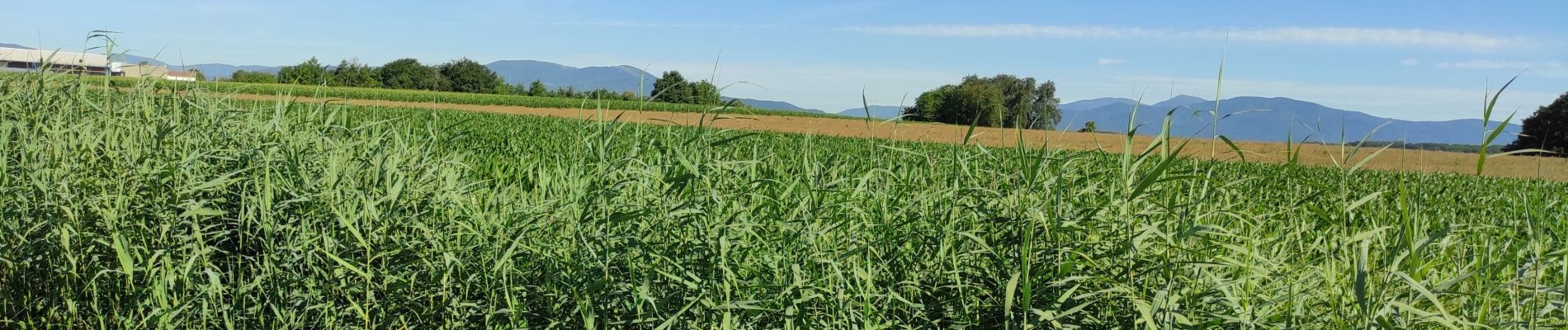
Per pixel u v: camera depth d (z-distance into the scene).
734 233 3.23
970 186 3.53
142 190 3.90
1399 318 2.76
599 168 3.67
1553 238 3.57
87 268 3.45
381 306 3.30
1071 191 3.38
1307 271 3.28
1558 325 2.76
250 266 3.55
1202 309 2.92
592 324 2.82
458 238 3.43
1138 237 2.80
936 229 3.42
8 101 5.16
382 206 3.67
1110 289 2.77
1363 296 2.43
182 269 3.28
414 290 3.41
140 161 4.02
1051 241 3.00
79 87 5.55
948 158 4.26
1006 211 3.24
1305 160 22.58
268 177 3.55
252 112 5.41
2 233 3.45
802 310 2.94
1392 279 2.96
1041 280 2.98
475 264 3.37
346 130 5.05
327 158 4.45
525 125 18.73
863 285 3.16
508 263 3.32
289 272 3.38
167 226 3.29
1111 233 3.02
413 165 4.43
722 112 3.60
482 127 16.89
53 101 5.52
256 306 3.30
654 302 2.89
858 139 19.19
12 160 4.26
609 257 3.09
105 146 4.45
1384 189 4.20
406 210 3.74
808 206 3.45
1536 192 3.13
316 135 4.95
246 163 4.15
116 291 3.38
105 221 3.49
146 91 5.56
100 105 5.54
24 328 3.28
